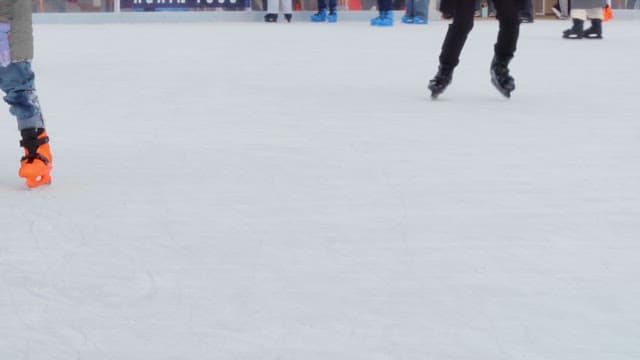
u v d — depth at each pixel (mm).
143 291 4840
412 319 4445
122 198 6859
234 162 8117
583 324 4379
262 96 12586
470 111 11250
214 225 6098
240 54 19203
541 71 16156
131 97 12430
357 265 5262
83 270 5188
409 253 5488
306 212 6422
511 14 12172
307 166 7930
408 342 4164
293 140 9180
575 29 23922
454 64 12297
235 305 4629
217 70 16000
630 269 5199
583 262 5324
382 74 15547
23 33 7141
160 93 12844
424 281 4988
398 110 11328
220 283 4957
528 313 4520
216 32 25906
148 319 4449
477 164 8016
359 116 10812
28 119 7262
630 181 7398
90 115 10875
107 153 8570
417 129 9844
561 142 9102
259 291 4836
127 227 6066
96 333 4281
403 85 13984
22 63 7148
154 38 23578
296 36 24453
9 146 9078
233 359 3975
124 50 20031
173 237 5828
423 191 7031
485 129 9867
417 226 6066
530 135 9492
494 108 11523
